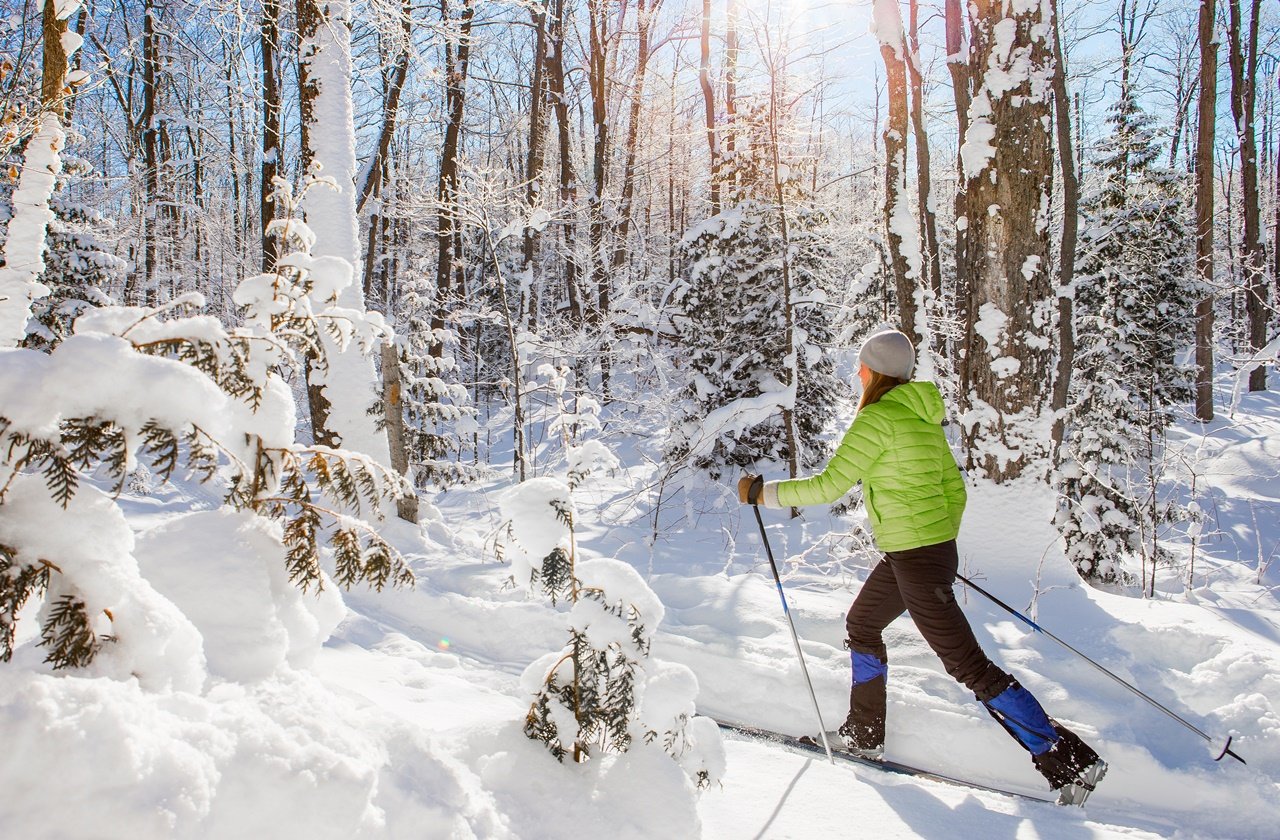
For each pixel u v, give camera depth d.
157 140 19.61
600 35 21.81
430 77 9.38
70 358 1.55
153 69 18.28
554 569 2.30
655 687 2.36
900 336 3.39
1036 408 5.35
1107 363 10.65
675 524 8.40
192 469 1.72
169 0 16.06
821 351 11.22
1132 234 15.08
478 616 4.50
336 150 6.86
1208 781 3.09
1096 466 8.92
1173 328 16.28
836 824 2.60
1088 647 4.08
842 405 12.19
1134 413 10.20
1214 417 17.31
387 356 7.10
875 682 3.36
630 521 8.63
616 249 18.78
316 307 6.46
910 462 3.19
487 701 3.29
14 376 1.52
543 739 2.33
